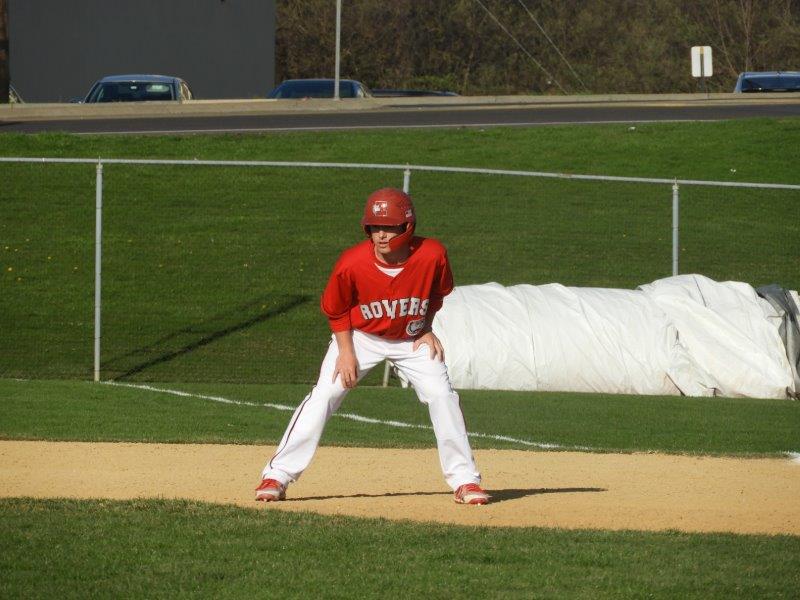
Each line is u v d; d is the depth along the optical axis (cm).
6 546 2175
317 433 2562
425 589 1952
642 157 9800
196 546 2184
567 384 5003
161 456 3238
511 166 9425
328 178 8975
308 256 7469
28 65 13600
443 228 7906
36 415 4025
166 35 14338
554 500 2705
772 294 5397
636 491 2841
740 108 12444
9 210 8075
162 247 7531
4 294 6675
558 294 5312
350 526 2352
